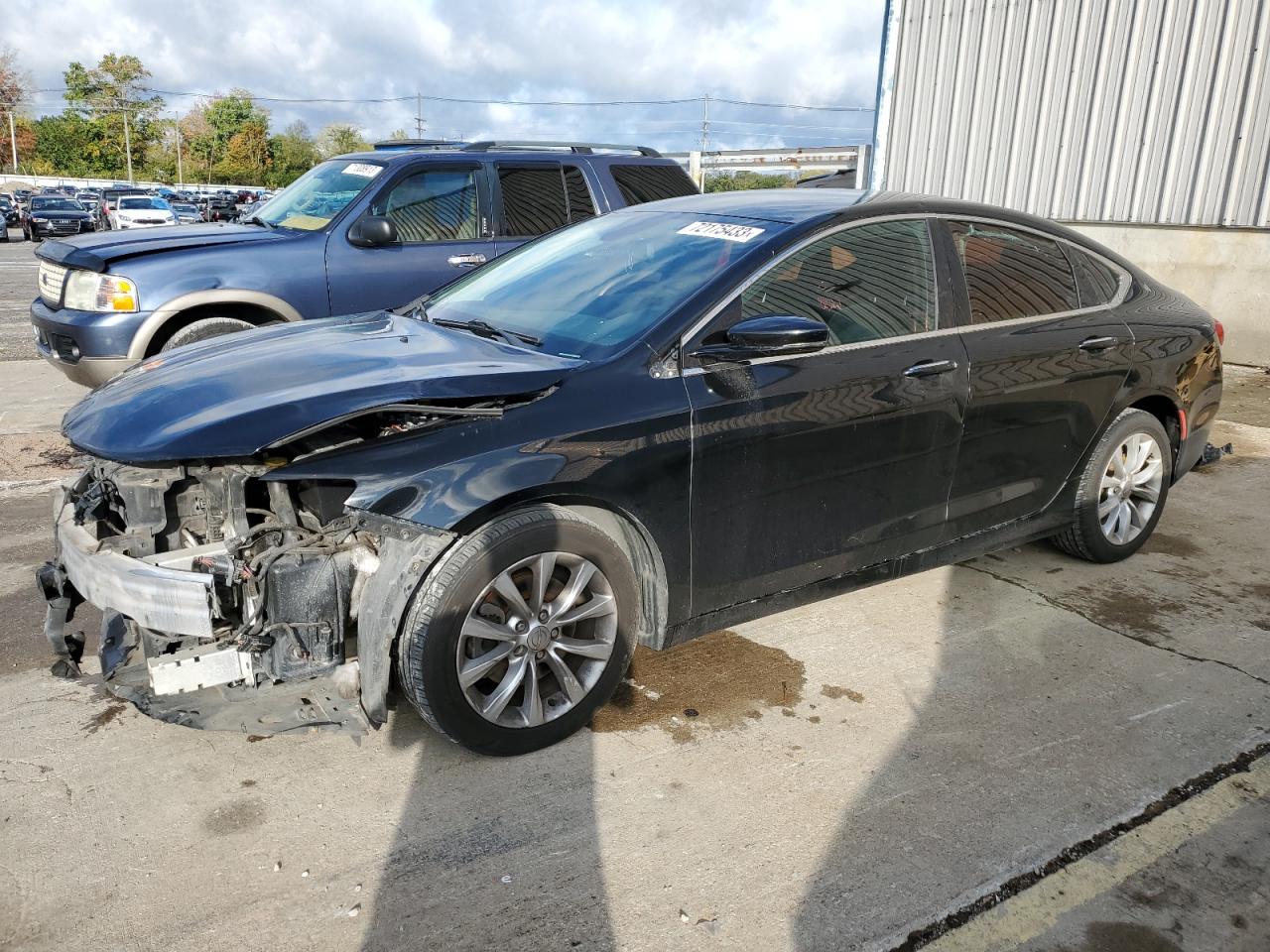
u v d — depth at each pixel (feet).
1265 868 8.07
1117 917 7.48
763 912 7.43
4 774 9.00
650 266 11.22
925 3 39.32
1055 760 9.53
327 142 335.47
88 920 7.23
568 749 9.58
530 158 22.72
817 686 10.89
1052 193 36.37
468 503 8.45
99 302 18.24
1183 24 31.86
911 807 8.75
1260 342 31.78
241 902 7.45
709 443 9.78
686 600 10.12
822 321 10.82
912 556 12.03
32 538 14.82
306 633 8.59
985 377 11.89
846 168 45.55
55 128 323.57
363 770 9.19
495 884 7.71
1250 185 31.04
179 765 9.21
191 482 9.34
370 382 8.98
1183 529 16.33
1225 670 11.40
